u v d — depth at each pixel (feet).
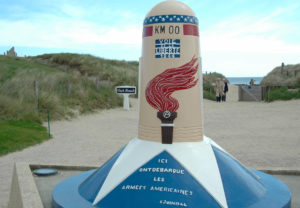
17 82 54.54
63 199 10.83
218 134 38.22
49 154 28.81
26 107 45.73
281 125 43.24
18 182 13.96
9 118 42.19
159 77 10.97
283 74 115.85
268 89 79.87
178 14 11.03
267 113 55.21
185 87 10.93
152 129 11.09
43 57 123.65
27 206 11.32
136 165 10.52
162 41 10.99
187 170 10.14
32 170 18.66
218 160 10.79
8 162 26.30
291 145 31.35
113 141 34.99
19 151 30.09
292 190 14.62
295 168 17.81
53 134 38.91
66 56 117.29
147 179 10.05
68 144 33.32
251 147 30.81
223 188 9.90
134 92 62.13
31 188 13.14
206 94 95.40
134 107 67.05
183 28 11.04
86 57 118.21
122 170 10.59
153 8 11.39
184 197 9.47
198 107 11.22
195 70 11.14
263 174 13.48
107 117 53.62
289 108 60.44
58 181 16.21
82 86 64.28
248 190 10.30
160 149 10.73
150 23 11.23
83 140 35.47
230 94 110.73
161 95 10.93
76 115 52.03
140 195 9.70
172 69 10.91
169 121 10.87
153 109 11.08
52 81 60.39
